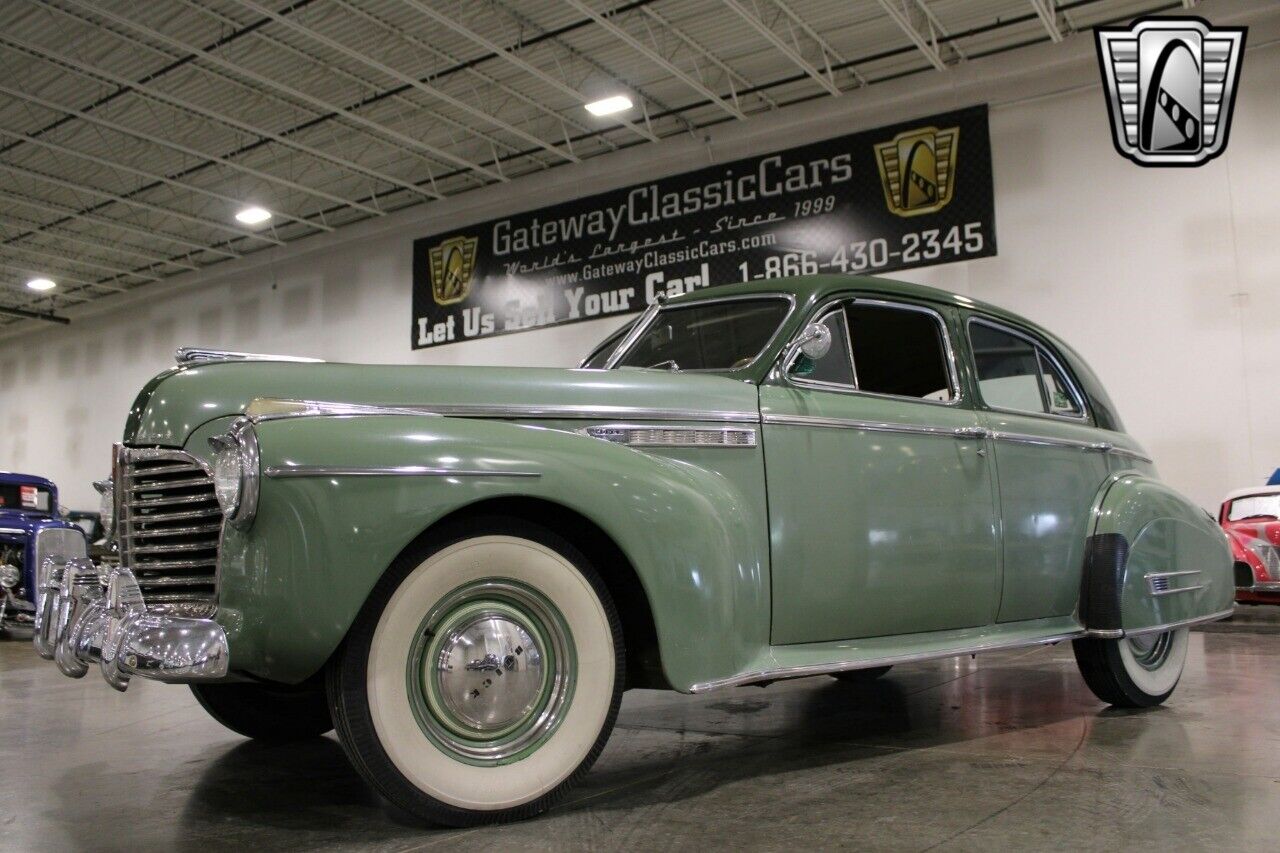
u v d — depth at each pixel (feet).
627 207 45.62
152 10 34.37
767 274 41.47
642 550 7.75
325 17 34.73
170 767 9.87
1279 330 31.32
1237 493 29.22
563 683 7.66
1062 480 11.93
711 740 10.69
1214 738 10.52
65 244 59.88
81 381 73.51
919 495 10.30
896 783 8.59
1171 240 33.37
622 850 6.69
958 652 10.05
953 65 37.93
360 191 51.11
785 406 9.55
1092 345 34.40
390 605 7.04
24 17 34.60
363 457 6.99
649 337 11.32
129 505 8.52
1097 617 11.71
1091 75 35.32
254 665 6.91
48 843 7.16
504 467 7.30
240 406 8.23
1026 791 8.27
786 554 9.23
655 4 33.83
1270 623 26.76
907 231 38.22
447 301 51.31
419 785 7.04
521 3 34.04
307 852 6.81
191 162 47.42
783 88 40.19
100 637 7.73
